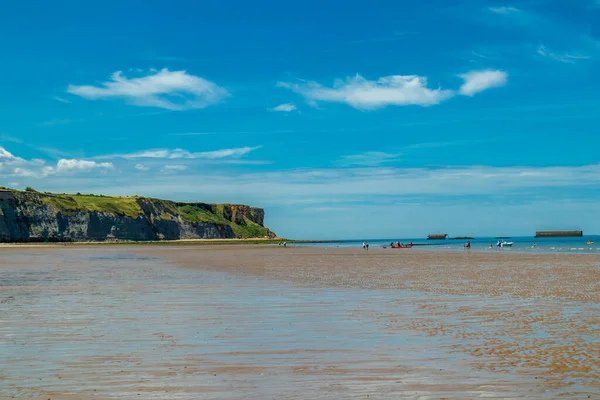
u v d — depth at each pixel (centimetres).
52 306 1702
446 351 1035
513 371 884
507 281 2633
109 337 1183
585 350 1037
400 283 2541
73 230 15862
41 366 927
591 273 3172
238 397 750
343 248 11381
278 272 3400
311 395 759
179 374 873
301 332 1240
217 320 1414
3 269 3800
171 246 13362
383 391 777
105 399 742
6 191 14662
